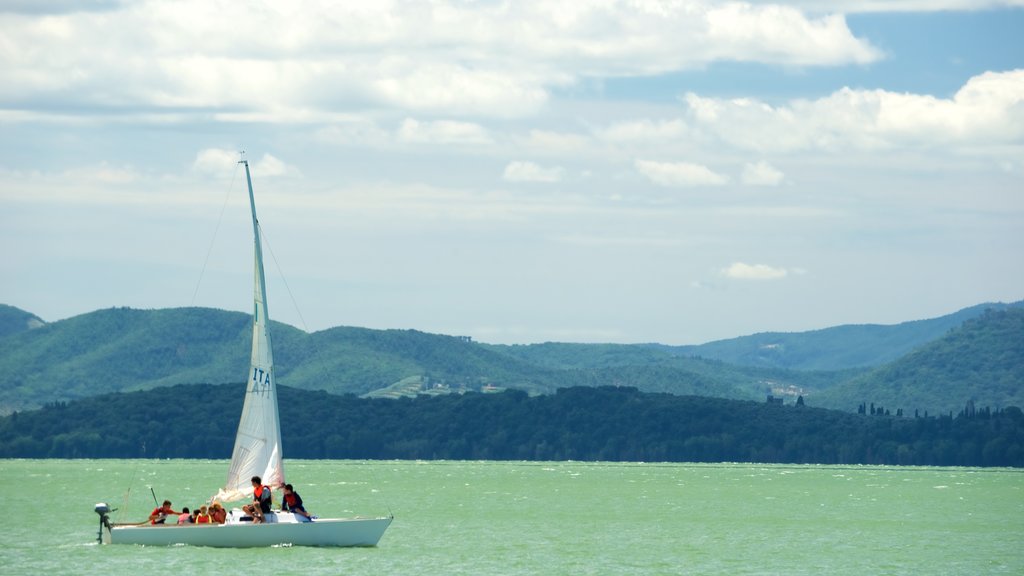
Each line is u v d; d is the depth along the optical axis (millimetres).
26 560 109438
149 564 103000
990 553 131750
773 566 118375
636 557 124312
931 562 123062
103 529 113625
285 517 109125
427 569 107938
